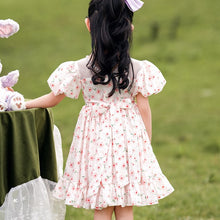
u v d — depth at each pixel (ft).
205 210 22.84
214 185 27.17
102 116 15.06
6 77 15.80
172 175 29.45
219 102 50.31
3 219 13.71
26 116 14.05
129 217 15.15
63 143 35.58
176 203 23.76
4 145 13.61
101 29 14.75
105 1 14.79
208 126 42.83
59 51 72.74
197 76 60.29
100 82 14.90
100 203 14.42
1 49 73.61
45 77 61.00
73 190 14.84
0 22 15.34
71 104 50.88
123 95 15.34
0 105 14.02
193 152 35.91
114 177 14.62
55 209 16.02
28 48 74.33
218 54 67.97
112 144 14.80
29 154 14.05
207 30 77.46
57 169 16.88
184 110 48.08
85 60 15.38
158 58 67.36
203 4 87.20
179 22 81.25
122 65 14.84
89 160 14.79
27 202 14.06
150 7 88.94
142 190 14.85
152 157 15.39
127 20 14.97
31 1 95.45
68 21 85.81
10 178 13.92
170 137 40.27
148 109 15.57
